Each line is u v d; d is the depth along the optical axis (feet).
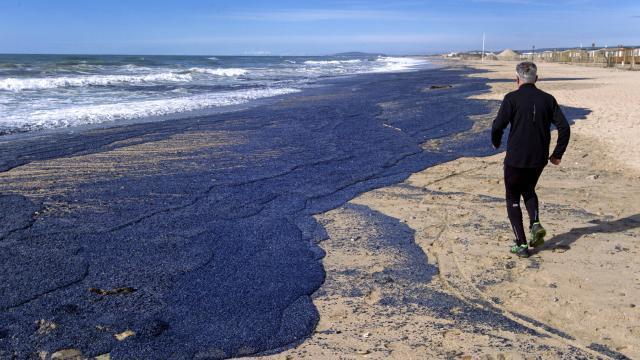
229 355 10.93
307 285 14.17
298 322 12.23
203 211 20.24
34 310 12.41
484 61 296.92
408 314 12.70
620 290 13.53
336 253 16.61
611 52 186.91
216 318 12.31
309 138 35.99
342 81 104.63
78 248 16.30
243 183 24.38
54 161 28.37
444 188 24.21
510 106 15.19
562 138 15.05
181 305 12.89
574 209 20.48
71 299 13.00
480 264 15.55
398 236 18.08
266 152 31.30
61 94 66.44
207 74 125.08
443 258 16.11
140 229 18.15
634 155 29.73
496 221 19.43
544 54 298.56
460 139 36.37
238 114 48.85
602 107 48.16
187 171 26.50
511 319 12.40
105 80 87.76
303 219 19.74
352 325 12.21
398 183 25.20
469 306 13.07
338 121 43.98
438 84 89.45
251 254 16.22
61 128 40.47
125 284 13.91
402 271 15.24
